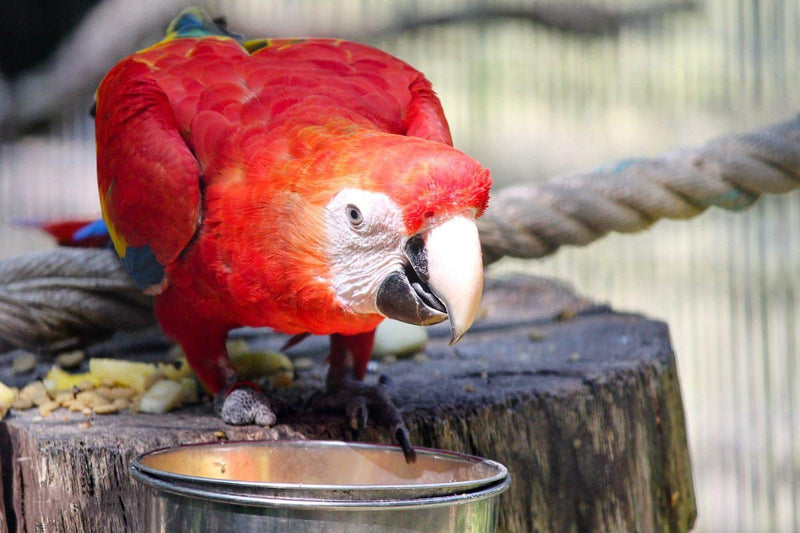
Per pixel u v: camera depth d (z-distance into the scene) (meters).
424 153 3.43
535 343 6.09
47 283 6.02
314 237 3.62
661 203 6.73
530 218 6.68
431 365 5.57
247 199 3.84
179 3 13.27
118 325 6.17
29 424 4.34
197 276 4.21
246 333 6.56
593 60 16.58
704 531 11.91
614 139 16.73
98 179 4.72
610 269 13.40
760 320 12.78
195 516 3.00
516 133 17.02
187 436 4.17
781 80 15.25
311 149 3.69
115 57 13.64
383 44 15.99
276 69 4.34
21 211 13.19
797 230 12.74
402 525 2.97
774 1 15.24
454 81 16.78
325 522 2.91
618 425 5.06
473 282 3.36
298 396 4.95
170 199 4.09
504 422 4.66
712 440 12.23
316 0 14.86
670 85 16.34
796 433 12.20
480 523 3.16
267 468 3.74
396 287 3.51
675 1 15.99
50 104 14.09
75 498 4.02
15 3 15.10
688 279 13.45
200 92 4.32
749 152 6.69
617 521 5.01
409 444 3.83
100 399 4.71
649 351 5.69
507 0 15.66
